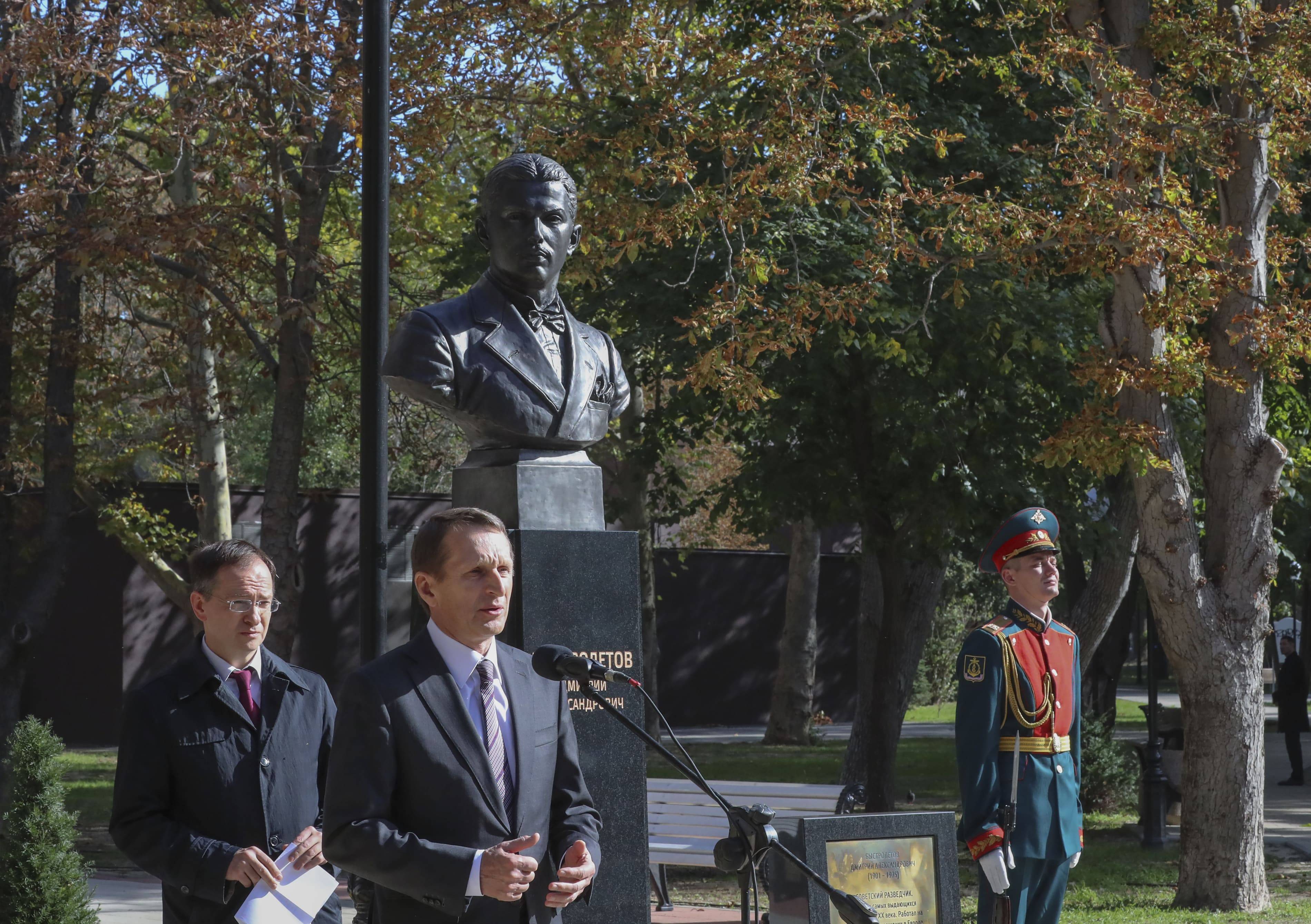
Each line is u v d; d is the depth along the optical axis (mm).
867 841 5449
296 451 15367
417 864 3467
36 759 7188
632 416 19375
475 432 6527
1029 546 6355
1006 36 14391
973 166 14133
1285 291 10703
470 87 14797
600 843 5898
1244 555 10594
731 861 4031
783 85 11242
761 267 10812
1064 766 6332
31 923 6977
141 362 17562
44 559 16531
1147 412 10609
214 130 15094
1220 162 10664
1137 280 10438
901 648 15078
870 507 14086
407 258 18391
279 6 13930
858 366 13711
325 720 4895
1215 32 10484
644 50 12203
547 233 6520
